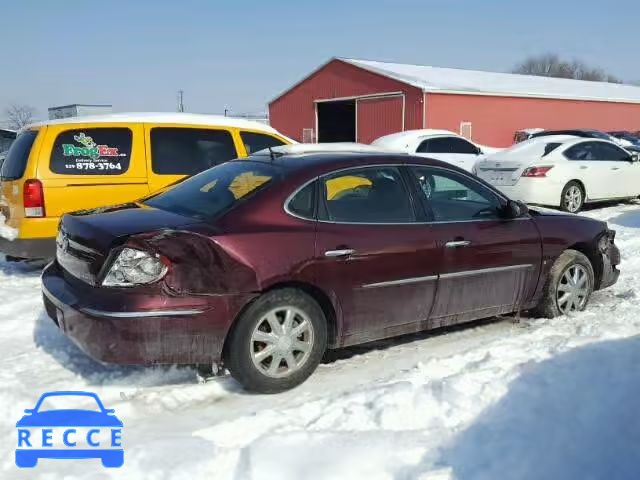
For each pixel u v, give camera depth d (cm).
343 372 428
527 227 507
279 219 396
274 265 380
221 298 366
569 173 1167
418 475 292
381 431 337
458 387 380
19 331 504
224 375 416
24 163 643
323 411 362
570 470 301
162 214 412
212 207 409
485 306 488
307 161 435
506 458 308
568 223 539
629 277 691
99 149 663
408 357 455
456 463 304
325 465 300
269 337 386
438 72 3055
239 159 492
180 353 363
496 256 483
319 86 2911
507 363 423
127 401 380
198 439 326
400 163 459
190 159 710
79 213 439
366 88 2659
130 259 356
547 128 2878
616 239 887
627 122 3303
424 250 441
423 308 451
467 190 490
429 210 459
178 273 358
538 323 524
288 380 395
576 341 459
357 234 416
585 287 549
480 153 1384
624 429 337
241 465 303
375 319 429
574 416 350
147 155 686
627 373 399
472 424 343
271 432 337
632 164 1271
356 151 477
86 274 379
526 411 355
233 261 370
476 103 2573
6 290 633
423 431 336
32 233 629
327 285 402
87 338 361
